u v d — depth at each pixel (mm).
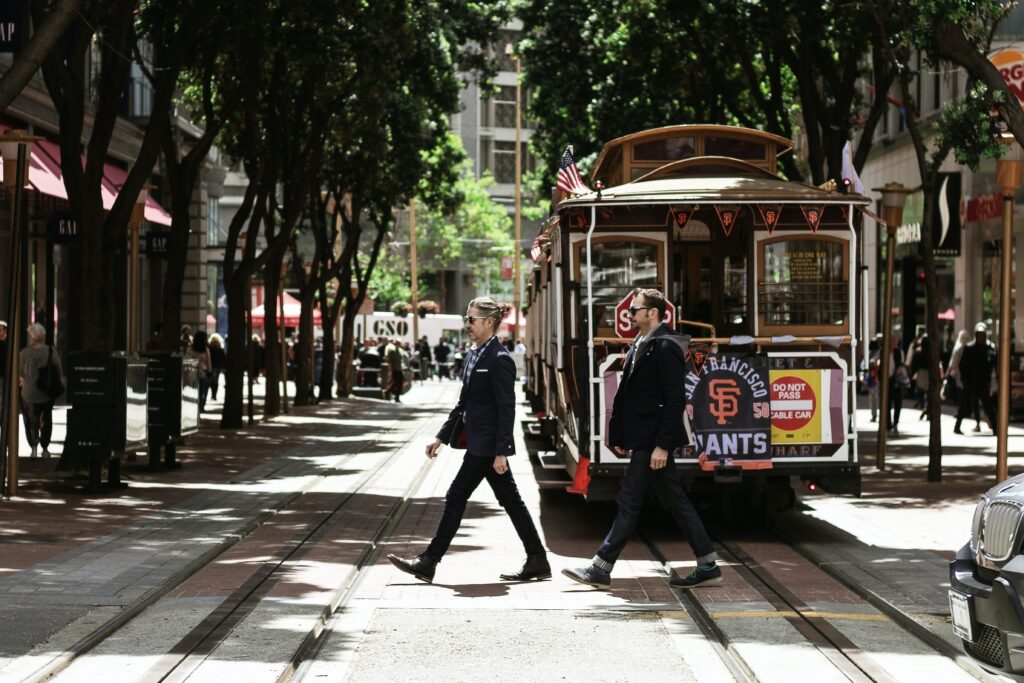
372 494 16656
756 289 13148
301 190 30172
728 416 12852
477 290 91812
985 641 6586
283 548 11914
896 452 22453
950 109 16469
